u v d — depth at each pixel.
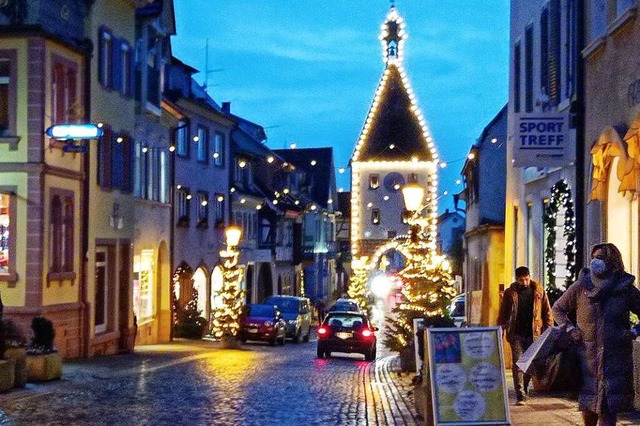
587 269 9.73
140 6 33.94
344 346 34.31
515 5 27.92
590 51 18.59
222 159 52.53
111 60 31.19
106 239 30.89
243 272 57.06
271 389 19.81
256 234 62.50
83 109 28.19
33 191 25.69
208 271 49.22
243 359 30.58
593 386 9.48
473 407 10.78
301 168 91.00
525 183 26.19
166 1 36.75
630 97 16.17
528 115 19.62
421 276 22.00
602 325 9.43
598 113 18.41
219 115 50.47
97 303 30.89
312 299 85.00
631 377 9.50
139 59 34.81
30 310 25.55
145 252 37.78
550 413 13.84
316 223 86.69
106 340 30.91
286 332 47.00
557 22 22.03
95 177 29.84
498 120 38.06
